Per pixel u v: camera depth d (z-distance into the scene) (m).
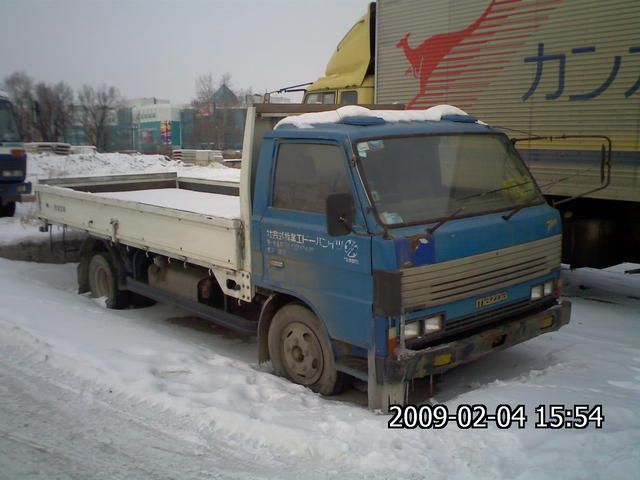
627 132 7.71
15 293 8.22
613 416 4.41
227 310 6.43
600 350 6.10
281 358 5.53
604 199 8.25
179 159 30.78
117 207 7.63
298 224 5.08
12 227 13.87
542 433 4.21
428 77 10.04
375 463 3.93
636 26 7.53
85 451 4.29
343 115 5.12
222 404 4.82
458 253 4.66
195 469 4.01
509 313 5.12
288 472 3.92
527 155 8.82
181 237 6.52
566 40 8.23
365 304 4.55
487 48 9.16
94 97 52.34
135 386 5.16
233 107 53.06
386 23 10.64
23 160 15.41
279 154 5.33
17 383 5.40
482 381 5.45
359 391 5.30
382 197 4.68
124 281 8.24
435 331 4.61
